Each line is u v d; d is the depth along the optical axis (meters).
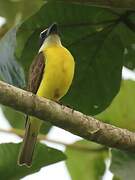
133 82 13.26
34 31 11.55
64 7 11.47
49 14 11.51
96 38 11.98
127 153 11.50
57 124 9.30
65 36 11.92
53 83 10.94
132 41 12.04
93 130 9.41
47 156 10.76
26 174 10.84
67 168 14.00
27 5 15.68
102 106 12.20
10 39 11.33
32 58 11.67
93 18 11.74
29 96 8.99
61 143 13.37
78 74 12.09
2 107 14.32
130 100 13.20
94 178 13.91
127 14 11.68
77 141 13.46
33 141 10.99
